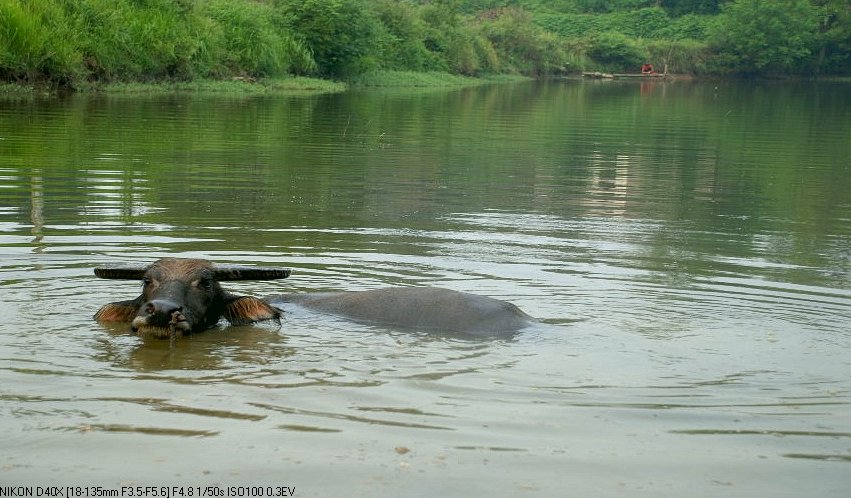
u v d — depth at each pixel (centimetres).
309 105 3139
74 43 3097
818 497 455
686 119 3266
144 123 2230
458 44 6238
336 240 1069
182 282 738
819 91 5928
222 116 2531
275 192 1397
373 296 782
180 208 1233
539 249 1055
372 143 2111
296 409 551
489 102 3872
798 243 1142
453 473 470
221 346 690
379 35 5231
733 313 801
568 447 504
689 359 662
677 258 1029
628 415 551
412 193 1445
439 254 1012
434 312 747
